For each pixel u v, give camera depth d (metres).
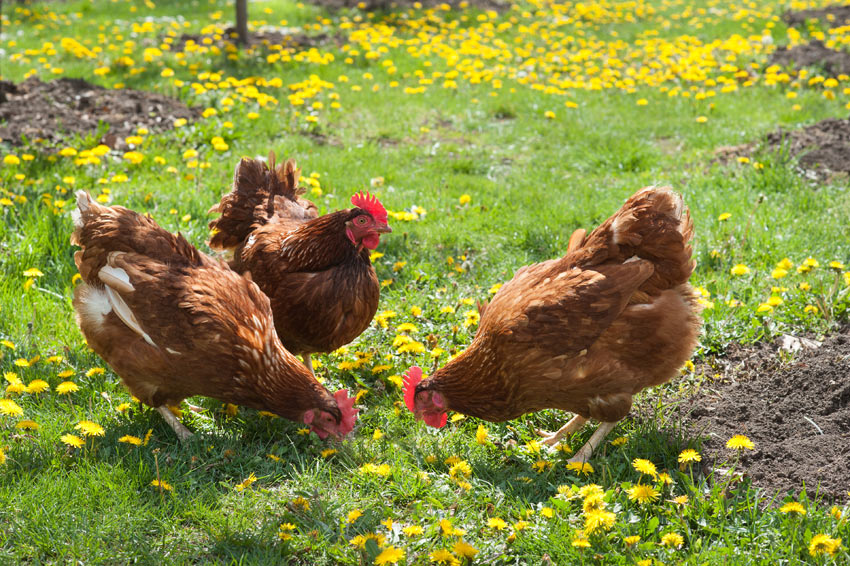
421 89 11.55
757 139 9.45
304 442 4.43
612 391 4.12
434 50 14.63
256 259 4.94
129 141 8.56
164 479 3.94
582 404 4.21
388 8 18.53
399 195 8.00
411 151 9.56
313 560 3.55
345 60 13.45
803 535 3.53
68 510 3.67
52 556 3.50
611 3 20.81
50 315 5.53
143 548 3.50
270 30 15.95
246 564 3.46
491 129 10.62
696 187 8.03
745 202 7.55
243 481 4.00
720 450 4.29
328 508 3.82
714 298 5.84
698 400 4.79
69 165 8.11
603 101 11.95
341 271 4.77
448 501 3.93
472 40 15.16
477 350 4.25
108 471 3.94
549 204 7.88
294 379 4.16
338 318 4.78
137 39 15.55
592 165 9.31
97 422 4.45
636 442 4.32
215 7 19.03
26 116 9.43
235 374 4.09
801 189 7.89
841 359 4.94
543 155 9.66
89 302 4.29
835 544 3.24
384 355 5.32
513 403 4.25
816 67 12.88
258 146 9.34
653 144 9.92
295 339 4.92
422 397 4.35
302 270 4.80
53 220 6.54
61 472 3.92
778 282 6.04
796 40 15.28
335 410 4.09
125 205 7.25
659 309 4.07
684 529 3.65
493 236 7.21
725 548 3.45
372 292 4.92
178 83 10.80
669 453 4.26
